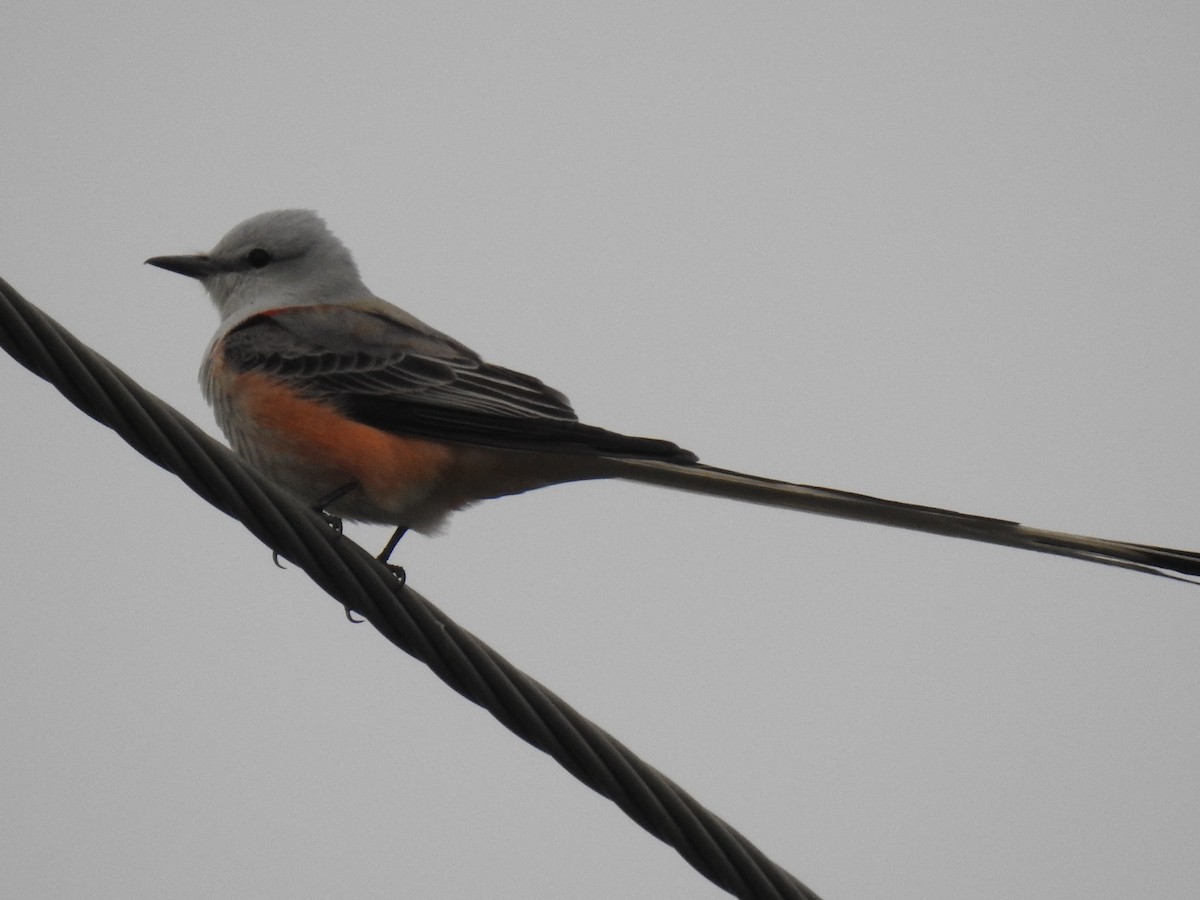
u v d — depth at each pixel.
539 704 7.85
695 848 7.85
